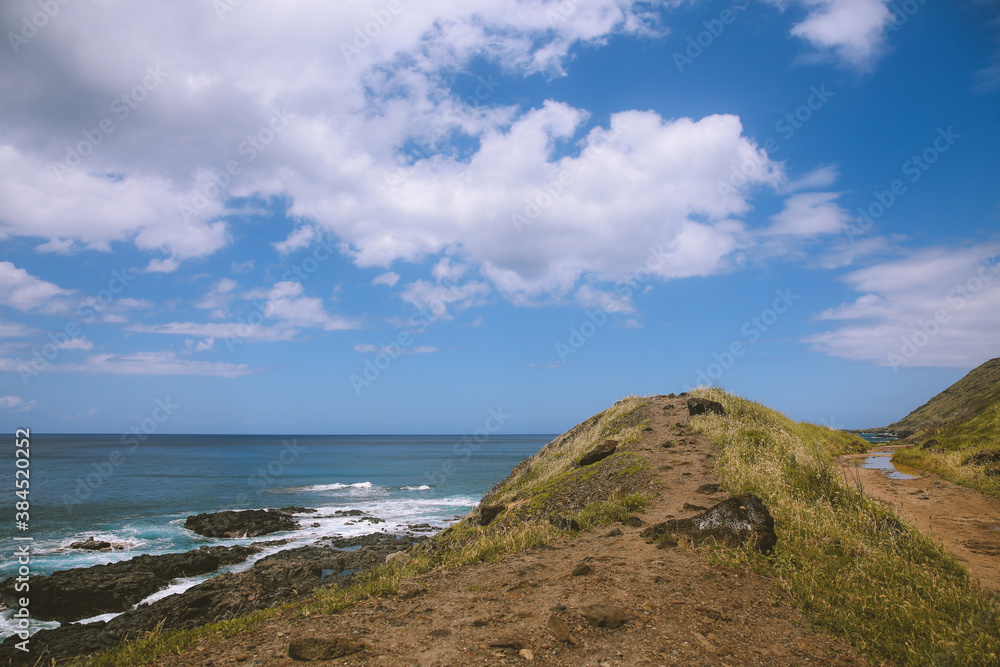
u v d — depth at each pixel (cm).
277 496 4684
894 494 1377
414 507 4062
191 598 1546
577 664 428
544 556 825
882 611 555
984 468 1484
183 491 4906
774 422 2219
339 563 2019
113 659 504
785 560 704
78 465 7775
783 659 451
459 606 584
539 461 2619
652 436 1933
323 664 443
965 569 737
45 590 1755
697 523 857
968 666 438
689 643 469
